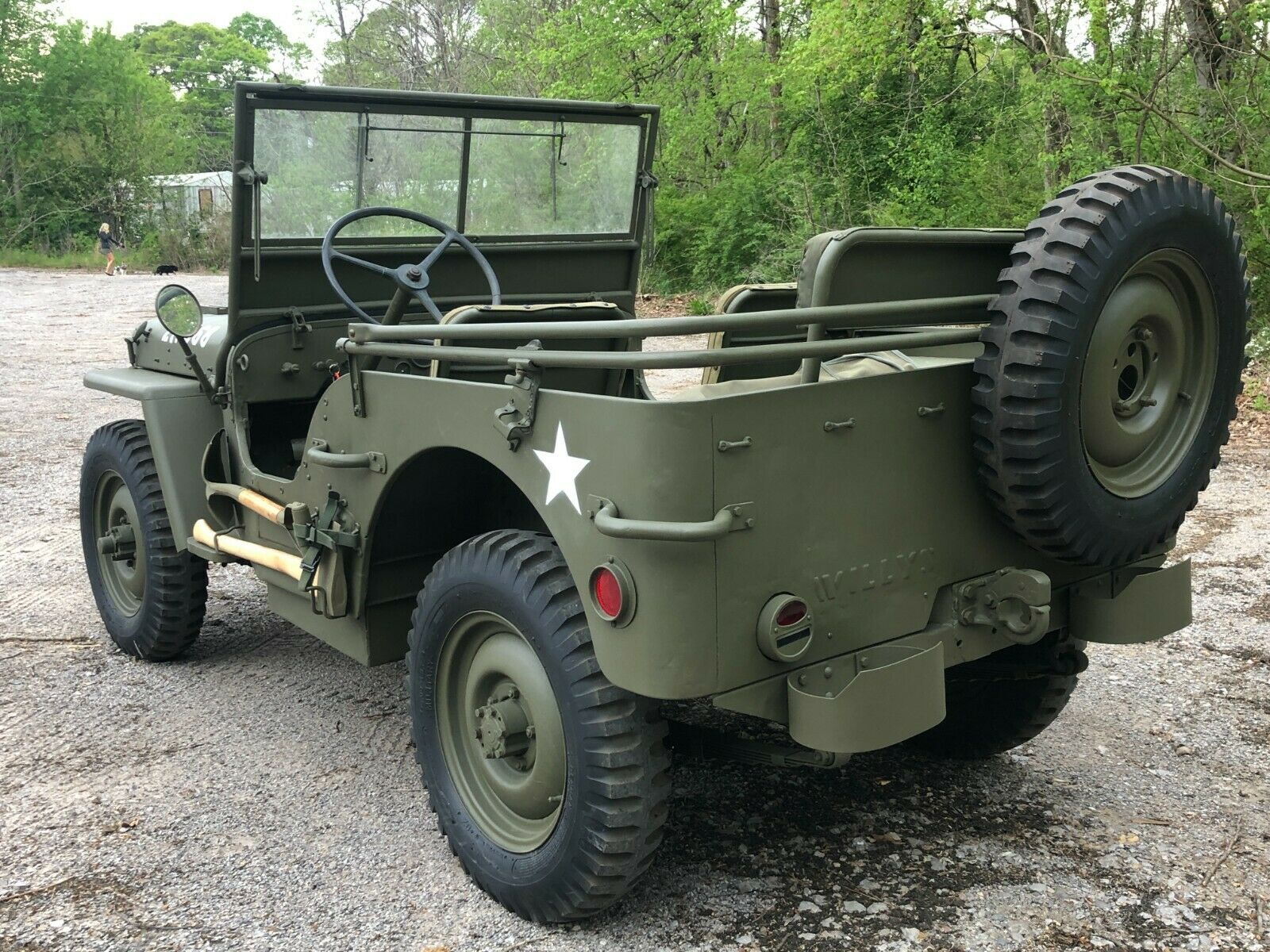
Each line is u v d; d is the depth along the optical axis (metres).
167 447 4.20
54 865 3.07
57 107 40.84
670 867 2.99
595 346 3.53
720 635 2.38
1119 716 3.93
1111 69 10.59
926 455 2.68
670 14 19.50
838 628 2.58
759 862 3.01
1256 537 5.98
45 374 12.35
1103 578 3.14
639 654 2.37
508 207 4.18
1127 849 3.04
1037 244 2.55
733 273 18.48
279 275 3.89
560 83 20.42
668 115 19.67
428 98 3.80
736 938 2.67
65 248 39.12
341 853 3.12
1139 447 2.83
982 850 3.06
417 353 2.88
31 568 5.90
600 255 4.51
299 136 3.69
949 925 2.70
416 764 3.69
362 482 3.17
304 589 3.36
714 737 2.85
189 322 3.90
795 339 3.65
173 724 4.03
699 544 2.32
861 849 3.07
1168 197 2.63
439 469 3.16
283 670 4.54
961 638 2.82
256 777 3.60
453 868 3.04
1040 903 2.79
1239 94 11.11
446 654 2.94
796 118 18.02
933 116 15.96
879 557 2.63
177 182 40.75
